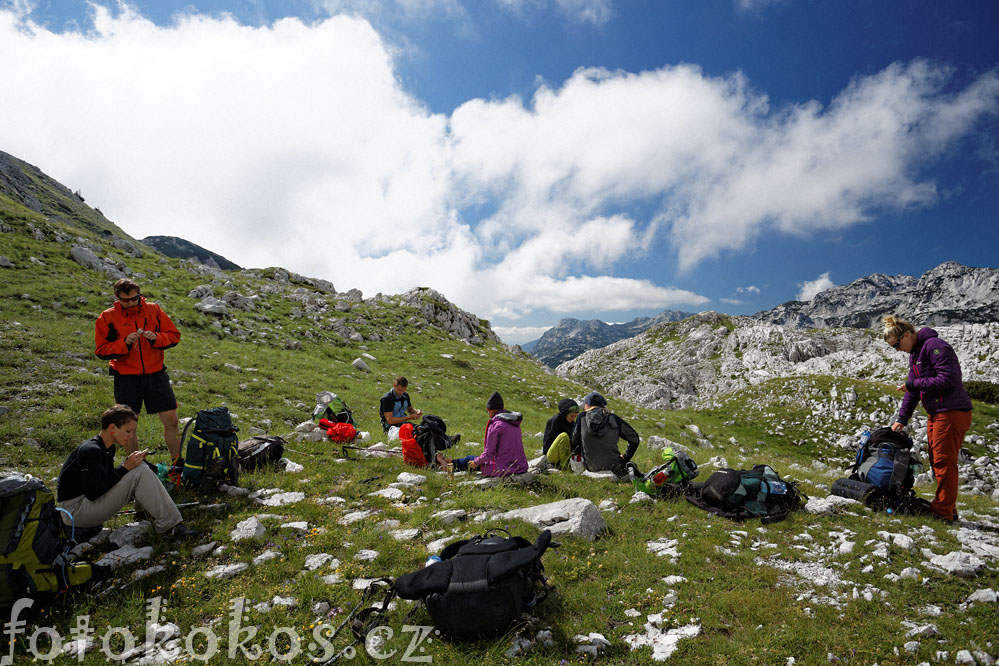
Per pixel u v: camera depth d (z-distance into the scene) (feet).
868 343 234.79
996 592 16.76
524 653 14.67
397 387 48.37
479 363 136.46
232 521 23.53
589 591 17.92
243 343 91.40
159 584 18.44
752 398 155.94
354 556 20.53
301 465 33.37
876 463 26.73
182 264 144.05
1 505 16.37
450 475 33.14
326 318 133.08
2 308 67.46
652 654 14.43
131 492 21.12
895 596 17.06
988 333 171.73
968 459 107.55
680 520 24.86
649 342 387.14
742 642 14.74
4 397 40.93
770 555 20.63
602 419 33.24
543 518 23.62
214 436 27.17
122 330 26.78
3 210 114.32
